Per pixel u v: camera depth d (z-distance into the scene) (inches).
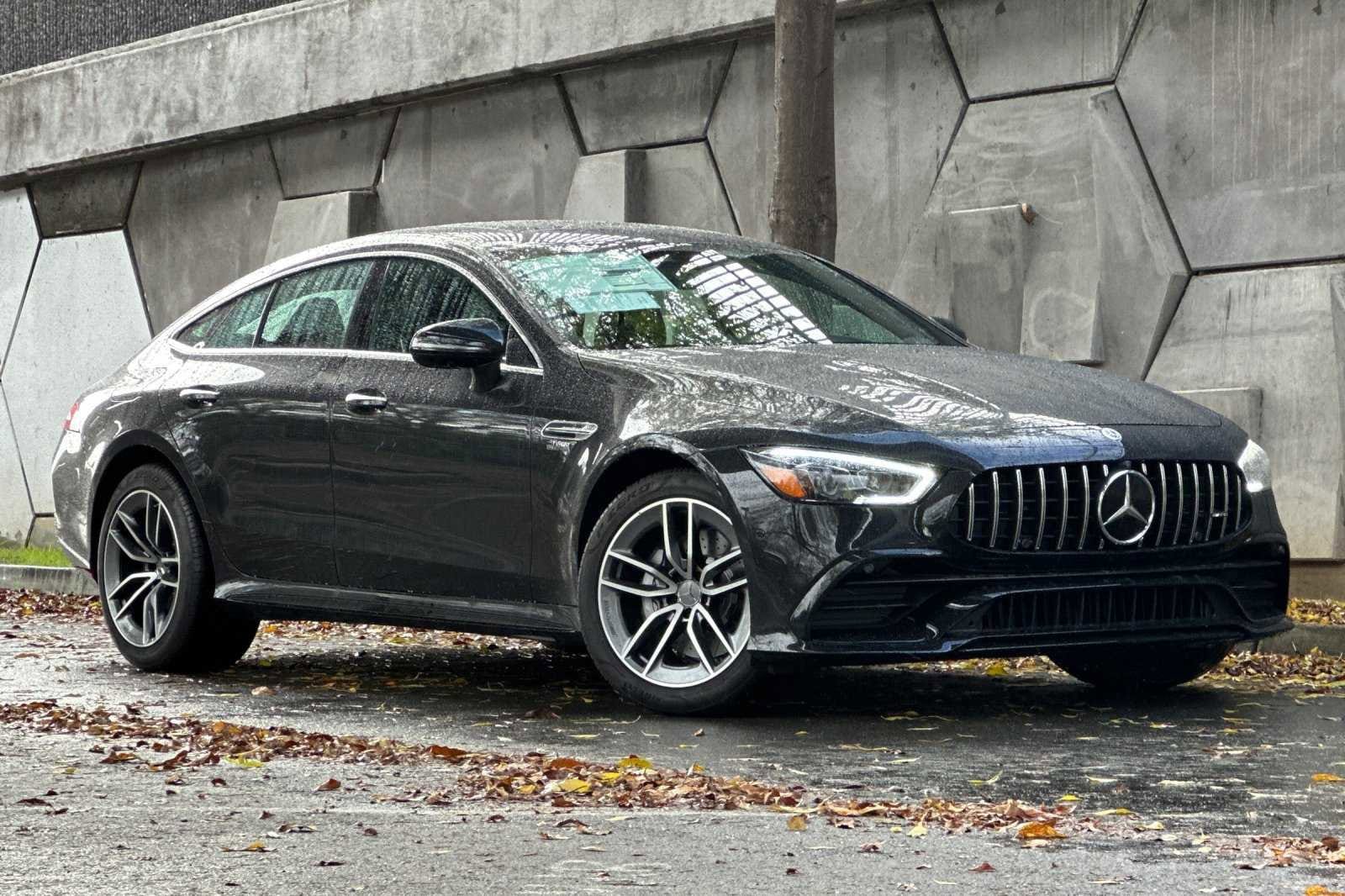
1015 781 203.5
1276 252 433.4
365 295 304.0
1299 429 426.0
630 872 153.9
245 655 348.5
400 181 634.8
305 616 303.6
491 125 607.2
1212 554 256.7
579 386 266.2
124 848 164.1
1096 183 458.9
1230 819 180.1
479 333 270.7
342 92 635.5
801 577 240.8
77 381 748.6
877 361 267.4
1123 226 454.9
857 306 301.7
